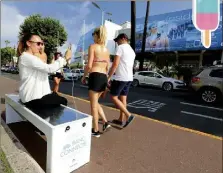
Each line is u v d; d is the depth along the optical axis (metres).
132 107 6.63
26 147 2.93
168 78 13.25
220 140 3.79
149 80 14.02
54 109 2.92
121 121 4.31
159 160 2.91
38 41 3.13
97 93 3.47
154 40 20.41
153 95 9.71
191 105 7.41
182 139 3.72
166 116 5.61
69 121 2.39
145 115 5.61
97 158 2.83
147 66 21.88
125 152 3.07
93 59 3.39
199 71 8.73
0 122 3.67
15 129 3.56
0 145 2.78
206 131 4.44
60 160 2.28
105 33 3.42
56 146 2.22
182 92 11.95
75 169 2.50
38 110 2.84
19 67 2.99
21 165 2.36
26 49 3.15
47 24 24.33
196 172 2.68
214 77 8.12
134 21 15.90
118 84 3.79
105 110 5.54
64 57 3.08
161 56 20.88
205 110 6.62
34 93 2.94
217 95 7.98
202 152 3.25
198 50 17.89
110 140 3.46
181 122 5.07
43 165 2.50
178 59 20.25
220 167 2.82
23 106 3.02
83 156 2.59
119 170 2.58
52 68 2.88
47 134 2.25
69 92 9.52
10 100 3.52
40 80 3.02
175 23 18.92
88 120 2.58
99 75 3.38
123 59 3.74
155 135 3.83
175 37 18.95
